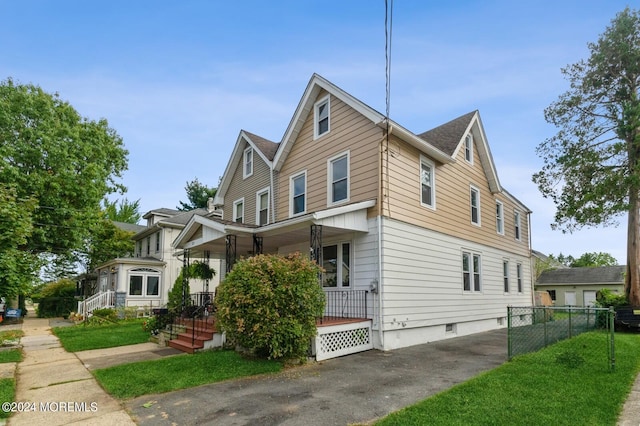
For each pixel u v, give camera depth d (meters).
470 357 8.63
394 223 10.48
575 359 7.00
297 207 13.30
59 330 15.02
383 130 10.48
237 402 5.50
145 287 23.27
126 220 40.53
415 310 10.82
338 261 11.16
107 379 6.72
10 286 10.21
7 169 17.86
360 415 4.91
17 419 4.94
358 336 9.52
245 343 7.81
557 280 34.97
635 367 6.75
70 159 20.62
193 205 41.59
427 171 12.34
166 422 4.78
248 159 16.75
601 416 4.49
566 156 16.91
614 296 17.59
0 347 10.70
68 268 28.22
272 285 7.84
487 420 4.41
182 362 7.77
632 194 15.70
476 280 14.35
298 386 6.30
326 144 12.32
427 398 5.38
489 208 15.81
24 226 10.34
